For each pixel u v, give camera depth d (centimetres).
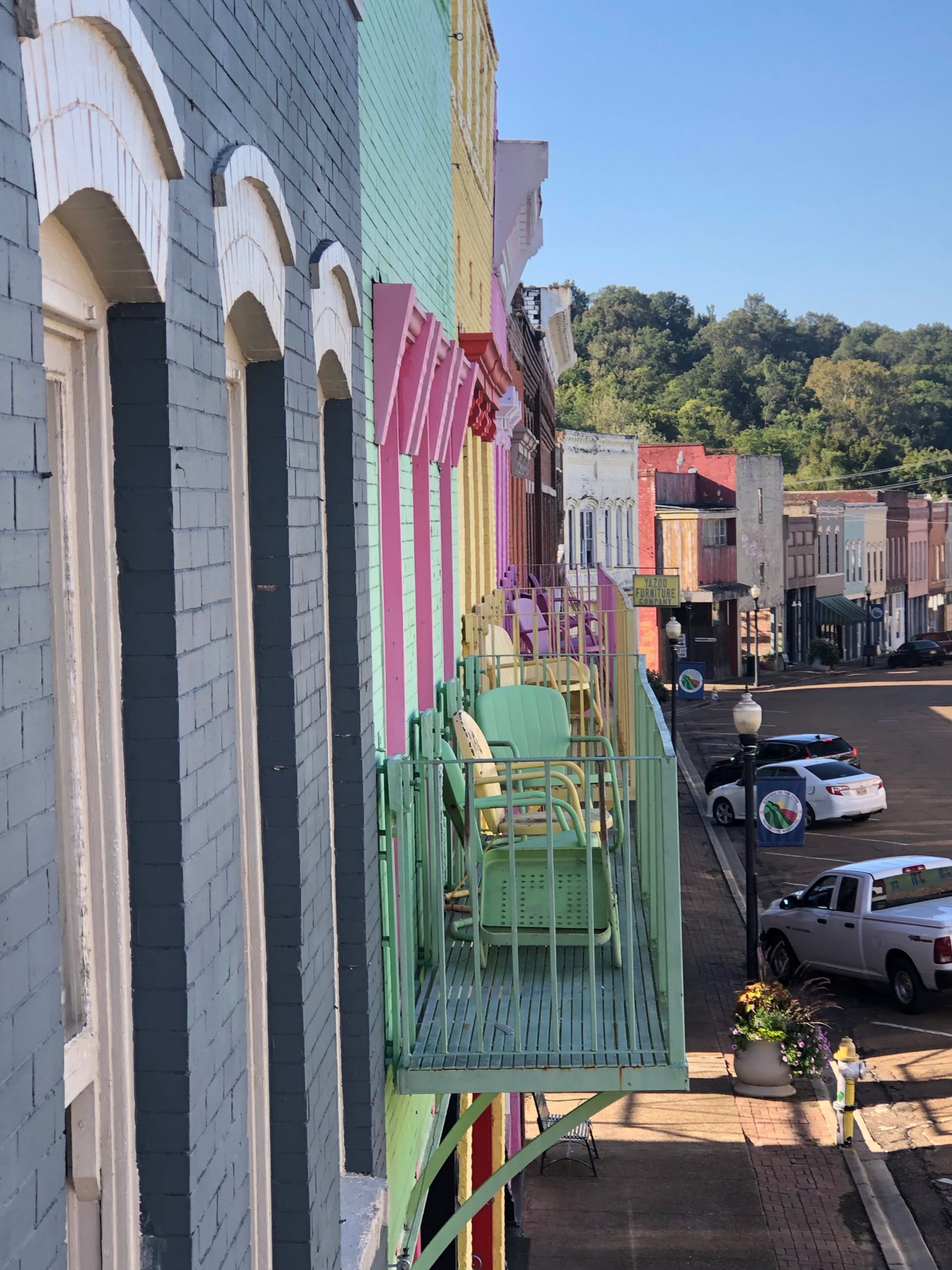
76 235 267
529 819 827
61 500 280
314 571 452
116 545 288
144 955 291
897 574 9331
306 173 454
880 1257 1231
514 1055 555
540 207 2188
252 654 409
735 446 13750
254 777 407
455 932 685
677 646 3381
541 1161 1461
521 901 630
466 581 1301
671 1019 545
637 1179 1413
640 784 751
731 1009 1945
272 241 396
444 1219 902
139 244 270
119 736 288
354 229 557
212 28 335
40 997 219
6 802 207
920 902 1955
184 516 297
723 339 17788
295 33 439
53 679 277
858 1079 1611
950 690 5828
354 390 534
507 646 1295
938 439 15400
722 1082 1686
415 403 727
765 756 3284
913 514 9625
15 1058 209
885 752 4125
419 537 852
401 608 709
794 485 13000
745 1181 1398
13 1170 207
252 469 410
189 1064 292
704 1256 1232
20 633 213
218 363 331
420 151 926
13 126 210
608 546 5319
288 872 411
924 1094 1605
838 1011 1925
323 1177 437
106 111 252
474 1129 1082
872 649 7706
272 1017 412
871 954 1927
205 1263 306
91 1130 287
